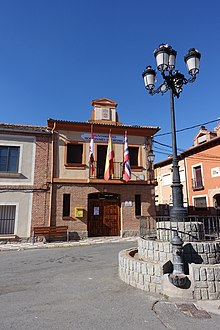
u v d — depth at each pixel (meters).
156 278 4.62
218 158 18.59
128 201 14.51
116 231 14.48
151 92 6.91
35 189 13.41
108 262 7.52
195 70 6.15
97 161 14.86
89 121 15.33
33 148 13.91
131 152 15.51
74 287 5.02
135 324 3.35
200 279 4.33
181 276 4.34
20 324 3.34
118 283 5.23
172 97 6.52
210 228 5.76
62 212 13.49
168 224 5.70
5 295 4.57
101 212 14.49
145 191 14.86
